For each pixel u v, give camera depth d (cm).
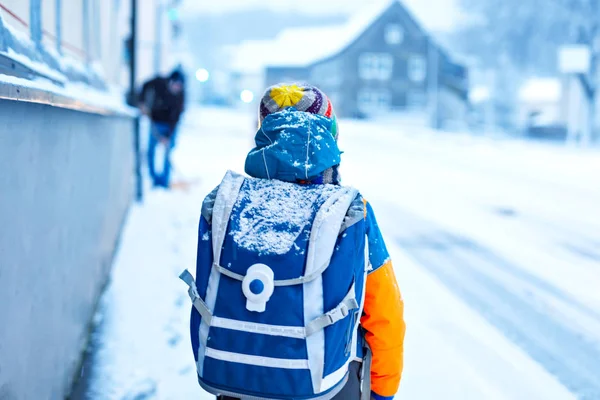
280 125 169
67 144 304
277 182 167
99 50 610
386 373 169
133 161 908
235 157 1697
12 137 195
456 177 1462
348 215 156
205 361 155
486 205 1053
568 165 1788
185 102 1008
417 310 470
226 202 163
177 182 1061
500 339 424
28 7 285
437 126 5653
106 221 512
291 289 149
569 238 800
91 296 411
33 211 226
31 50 262
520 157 2073
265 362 149
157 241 653
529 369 374
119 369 345
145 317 426
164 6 2633
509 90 5503
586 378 374
